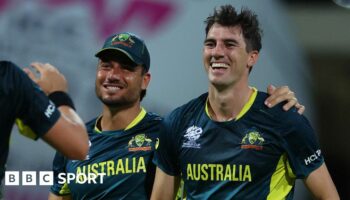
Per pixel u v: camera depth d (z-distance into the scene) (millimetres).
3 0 22375
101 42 22312
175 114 12055
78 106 22141
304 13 24219
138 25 22469
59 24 22391
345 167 25266
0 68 8375
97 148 13609
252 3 23078
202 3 22500
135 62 13289
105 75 13336
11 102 8320
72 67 22281
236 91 11516
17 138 22172
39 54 22281
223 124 11547
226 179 11391
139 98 13898
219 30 11391
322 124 24344
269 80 23234
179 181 12516
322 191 11609
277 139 11336
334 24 24391
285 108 11508
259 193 11320
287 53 23656
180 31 22531
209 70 11492
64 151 8633
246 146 11375
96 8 22406
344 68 24344
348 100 24438
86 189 13516
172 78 22641
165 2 22500
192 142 11672
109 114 13719
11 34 22312
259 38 11758
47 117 8523
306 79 23906
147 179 13352
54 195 14211
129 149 13508
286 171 11570
